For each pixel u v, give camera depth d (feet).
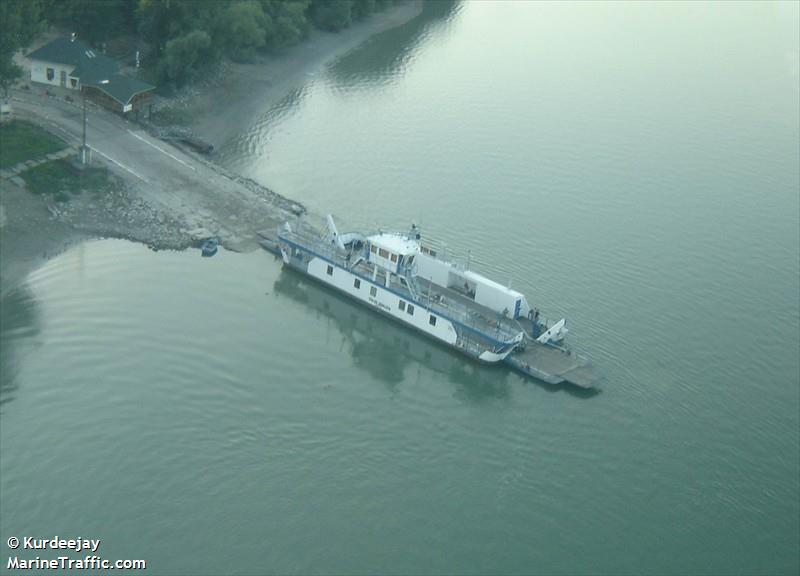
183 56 631.56
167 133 582.35
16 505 330.34
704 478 372.99
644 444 387.34
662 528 348.18
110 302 434.71
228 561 317.22
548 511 350.84
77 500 334.03
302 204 541.75
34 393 377.09
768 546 345.72
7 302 428.56
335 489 350.84
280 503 341.41
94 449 354.54
